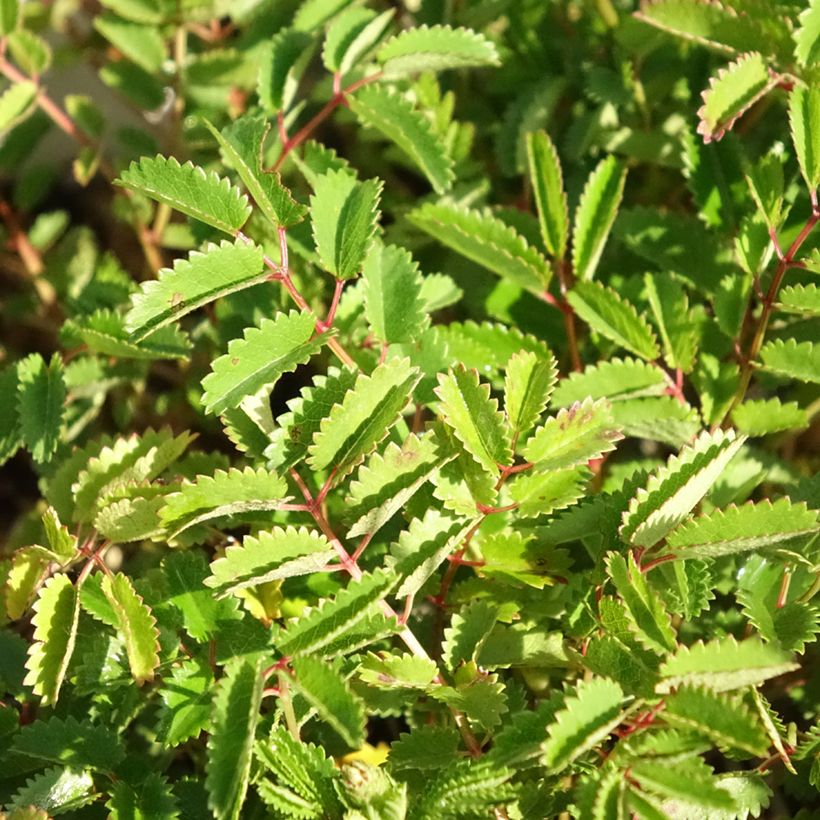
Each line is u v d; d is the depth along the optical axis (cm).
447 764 40
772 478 44
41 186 56
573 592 41
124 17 51
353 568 39
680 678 37
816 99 42
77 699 42
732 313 44
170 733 40
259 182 40
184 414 51
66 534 40
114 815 39
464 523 40
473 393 40
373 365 43
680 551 39
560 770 38
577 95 51
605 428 40
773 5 43
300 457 39
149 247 53
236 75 50
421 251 49
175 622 40
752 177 43
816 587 41
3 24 49
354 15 46
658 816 37
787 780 43
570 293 45
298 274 46
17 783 41
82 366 47
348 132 55
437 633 42
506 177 51
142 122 58
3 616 41
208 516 38
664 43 49
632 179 51
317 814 39
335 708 37
